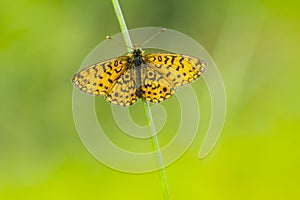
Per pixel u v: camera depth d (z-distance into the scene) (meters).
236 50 0.52
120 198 0.44
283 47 0.53
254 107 0.50
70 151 0.50
